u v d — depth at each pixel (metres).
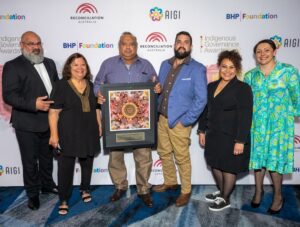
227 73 2.53
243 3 2.99
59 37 3.04
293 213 2.72
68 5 2.99
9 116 3.18
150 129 2.77
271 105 2.53
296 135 3.22
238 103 2.51
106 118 2.70
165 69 2.87
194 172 3.33
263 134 2.57
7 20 3.00
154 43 3.06
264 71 2.58
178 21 3.03
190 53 2.81
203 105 2.61
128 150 3.30
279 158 2.54
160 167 3.33
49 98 2.66
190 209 2.81
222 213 2.73
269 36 3.04
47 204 2.94
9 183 3.33
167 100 2.78
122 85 2.67
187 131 2.79
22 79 2.62
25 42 2.62
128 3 2.99
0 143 3.24
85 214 2.74
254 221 2.60
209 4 2.99
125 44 2.62
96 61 3.09
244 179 3.32
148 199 2.89
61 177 2.71
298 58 3.06
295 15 2.99
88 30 3.03
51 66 2.85
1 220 2.66
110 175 3.02
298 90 2.49
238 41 3.05
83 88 2.65
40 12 2.99
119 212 2.77
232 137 2.56
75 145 2.60
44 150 2.98
